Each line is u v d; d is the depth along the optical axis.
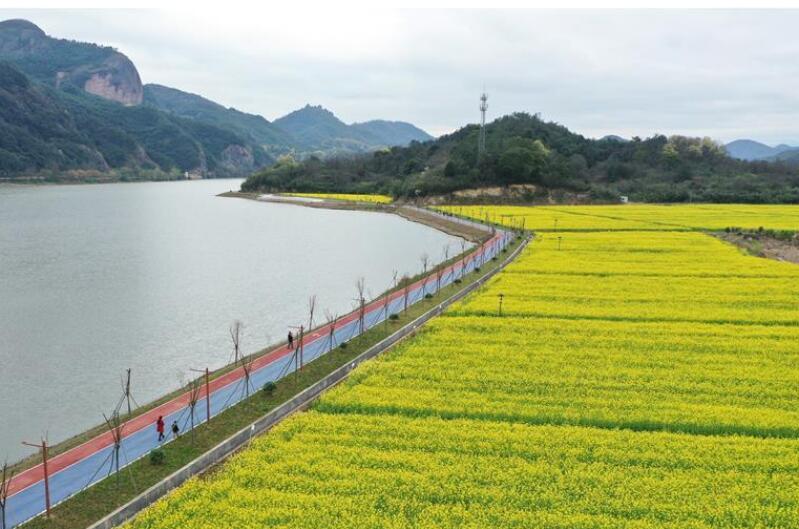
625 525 31.45
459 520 31.86
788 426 42.09
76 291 93.75
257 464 37.28
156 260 120.81
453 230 162.00
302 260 122.19
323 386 51.91
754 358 55.75
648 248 117.19
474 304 74.00
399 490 34.41
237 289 96.56
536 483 35.25
